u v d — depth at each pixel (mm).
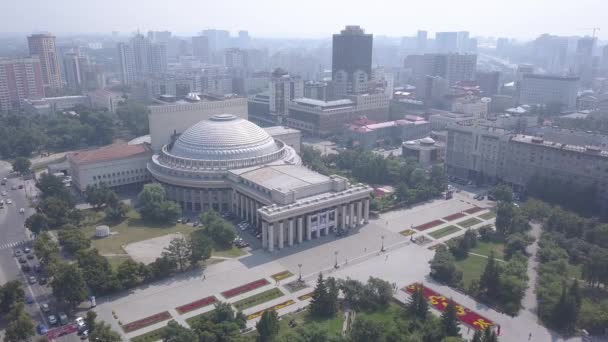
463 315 180500
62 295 179375
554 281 193125
